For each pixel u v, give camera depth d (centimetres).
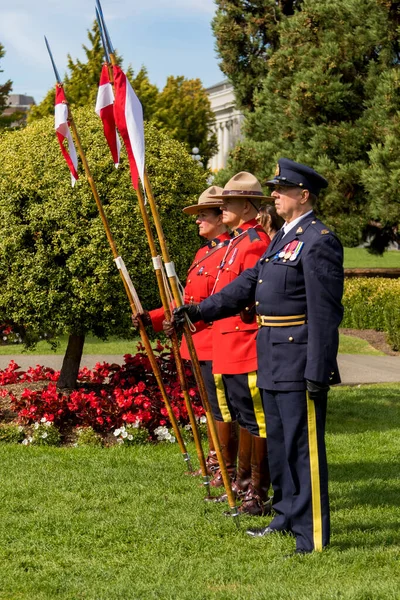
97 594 612
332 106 2869
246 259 868
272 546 704
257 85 3528
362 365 1962
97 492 871
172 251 1173
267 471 806
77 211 1129
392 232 3152
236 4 3556
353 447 1134
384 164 2681
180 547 711
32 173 1139
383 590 594
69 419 1176
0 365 1855
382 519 787
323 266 670
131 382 1270
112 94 814
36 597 613
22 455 1045
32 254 1138
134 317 818
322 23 2972
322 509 691
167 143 1234
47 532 752
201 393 738
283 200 709
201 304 745
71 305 1148
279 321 696
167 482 909
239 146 3152
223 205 901
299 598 582
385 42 2831
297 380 686
